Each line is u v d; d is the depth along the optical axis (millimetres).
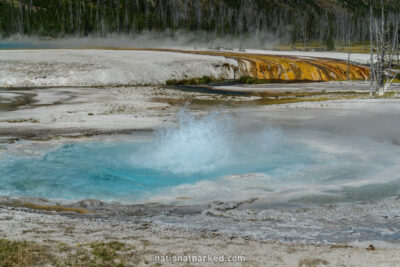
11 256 6738
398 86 57125
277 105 36906
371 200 12117
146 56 70562
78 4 148000
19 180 14859
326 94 48656
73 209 11258
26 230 8508
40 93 44906
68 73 55719
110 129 25078
